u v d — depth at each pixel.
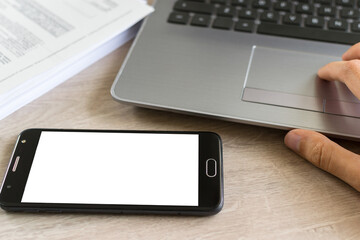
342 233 0.35
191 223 0.36
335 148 0.37
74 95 0.45
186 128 0.43
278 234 0.35
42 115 0.43
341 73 0.39
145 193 0.36
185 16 0.49
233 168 0.39
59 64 0.43
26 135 0.39
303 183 0.38
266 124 0.40
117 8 0.49
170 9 0.50
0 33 0.45
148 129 0.42
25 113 0.43
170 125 0.43
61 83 0.46
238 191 0.38
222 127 0.43
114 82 0.43
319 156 0.38
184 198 0.36
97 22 0.47
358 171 0.36
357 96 0.38
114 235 0.35
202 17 0.48
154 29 0.48
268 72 0.44
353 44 0.45
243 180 0.39
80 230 0.35
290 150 0.41
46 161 0.38
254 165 0.40
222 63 0.45
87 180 0.37
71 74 0.46
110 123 0.43
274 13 0.48
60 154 0.38
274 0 0.48
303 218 0.36
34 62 0.43
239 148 0.41
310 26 0.47
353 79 0.38
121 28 0.47
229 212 0.36
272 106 0.41
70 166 0.38
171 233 0.35
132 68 0.44
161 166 0.38
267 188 0.38
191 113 0.41
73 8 0.49
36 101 0.44
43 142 0.39
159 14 0.49
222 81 0.43
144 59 0.45
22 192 0.36
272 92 0.42
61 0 0.50
